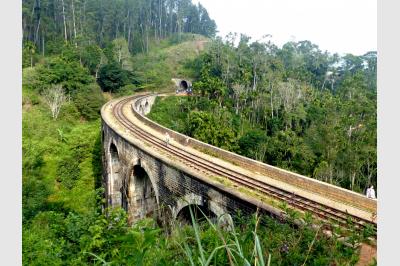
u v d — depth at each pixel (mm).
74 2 83688
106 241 7527
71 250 7980
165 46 116875
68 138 37781
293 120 56094
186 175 15102
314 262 5051
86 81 52500
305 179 15078
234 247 4969
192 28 144000
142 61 88938
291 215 6910
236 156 19234
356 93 58000
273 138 45594
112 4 93500
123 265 5867
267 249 5758
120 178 25500
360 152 39000
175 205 16219
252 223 6086
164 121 54750
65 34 74750
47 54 66062
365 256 8133
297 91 62531
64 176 31859
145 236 4410
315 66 94875
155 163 18250
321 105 59094
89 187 32281
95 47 65688
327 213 11828
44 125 39812
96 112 48594
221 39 82875
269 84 63281
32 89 47812
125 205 23922
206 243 6684
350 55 100500
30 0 70750
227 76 69812
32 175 28875
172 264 5168
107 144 29109
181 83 84812
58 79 49875
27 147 31812
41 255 7820
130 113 37000
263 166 17344
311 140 45312
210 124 44281
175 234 6992
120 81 64688
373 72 97562
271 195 13594
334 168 40281
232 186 14648
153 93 68188
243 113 58500
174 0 133750
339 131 43156
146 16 114938
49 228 10406
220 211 12844
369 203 12656
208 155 20922
